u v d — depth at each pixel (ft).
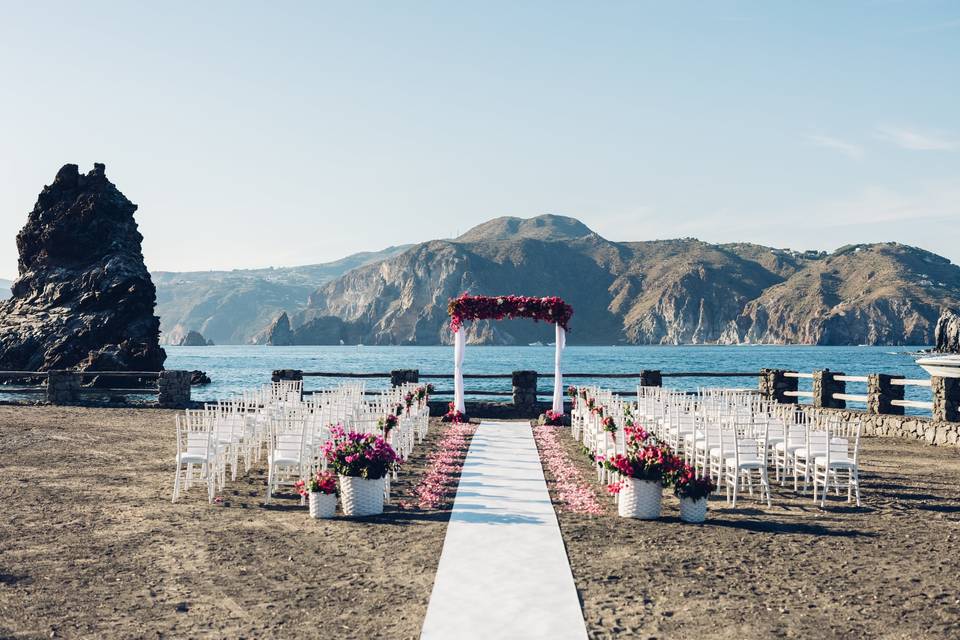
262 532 32.55
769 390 87.35
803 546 30.63
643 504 35.35
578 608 23.03
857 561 28.50
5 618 22.68
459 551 29.14
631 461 35.40
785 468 44.68
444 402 86.33
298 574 26.61
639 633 21.30
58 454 54.65
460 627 21.47
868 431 70.69
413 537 31.40
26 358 230.07
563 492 41.19
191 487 42.86
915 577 26.55
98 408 89.51
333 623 22.04
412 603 23.52
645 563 27.91
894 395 70.90
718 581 25.93
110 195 263.08
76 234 254.27
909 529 33.78
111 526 33.65
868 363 493.77
